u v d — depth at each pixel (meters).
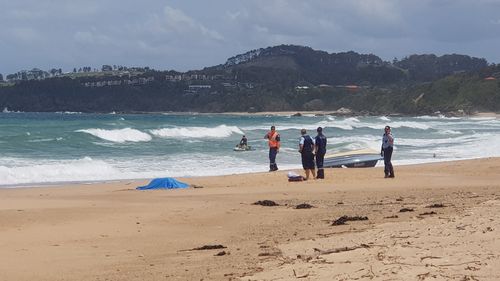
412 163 30.92
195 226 12.44
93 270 8.66
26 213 14.16
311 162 22.33
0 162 28.58
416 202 15.11
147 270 8.53
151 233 11.69
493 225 9.59
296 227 11.81
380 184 20.44
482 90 170.62
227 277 7.71
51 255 9.70
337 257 8.12
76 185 21.88
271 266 8.09
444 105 172.62
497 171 25.06
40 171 25.09
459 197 15.93
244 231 11.72
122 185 21.66
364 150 29.62
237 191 18.72
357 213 13.30
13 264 9.08
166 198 17.11
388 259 7.70
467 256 7.62
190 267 8.57
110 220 13.22
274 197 17.17
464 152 38.69
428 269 7.13
